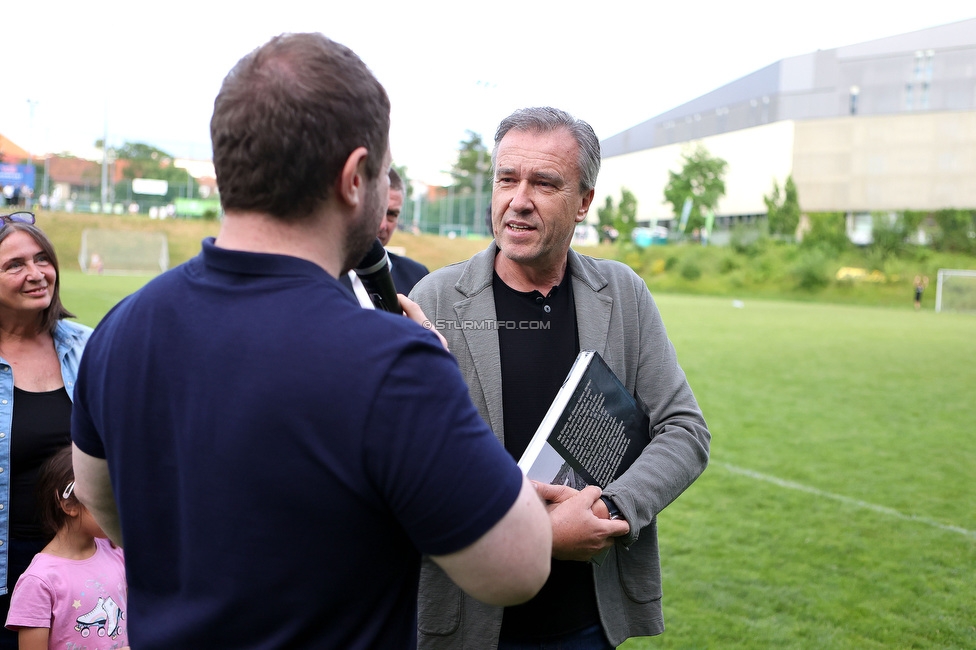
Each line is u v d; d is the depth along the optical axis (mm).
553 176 1780
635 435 1758
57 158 53906
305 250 1020
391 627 1022
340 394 911
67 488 2094
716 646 3340
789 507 5379
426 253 45562
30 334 2479
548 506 1598
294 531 930
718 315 25125
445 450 908
